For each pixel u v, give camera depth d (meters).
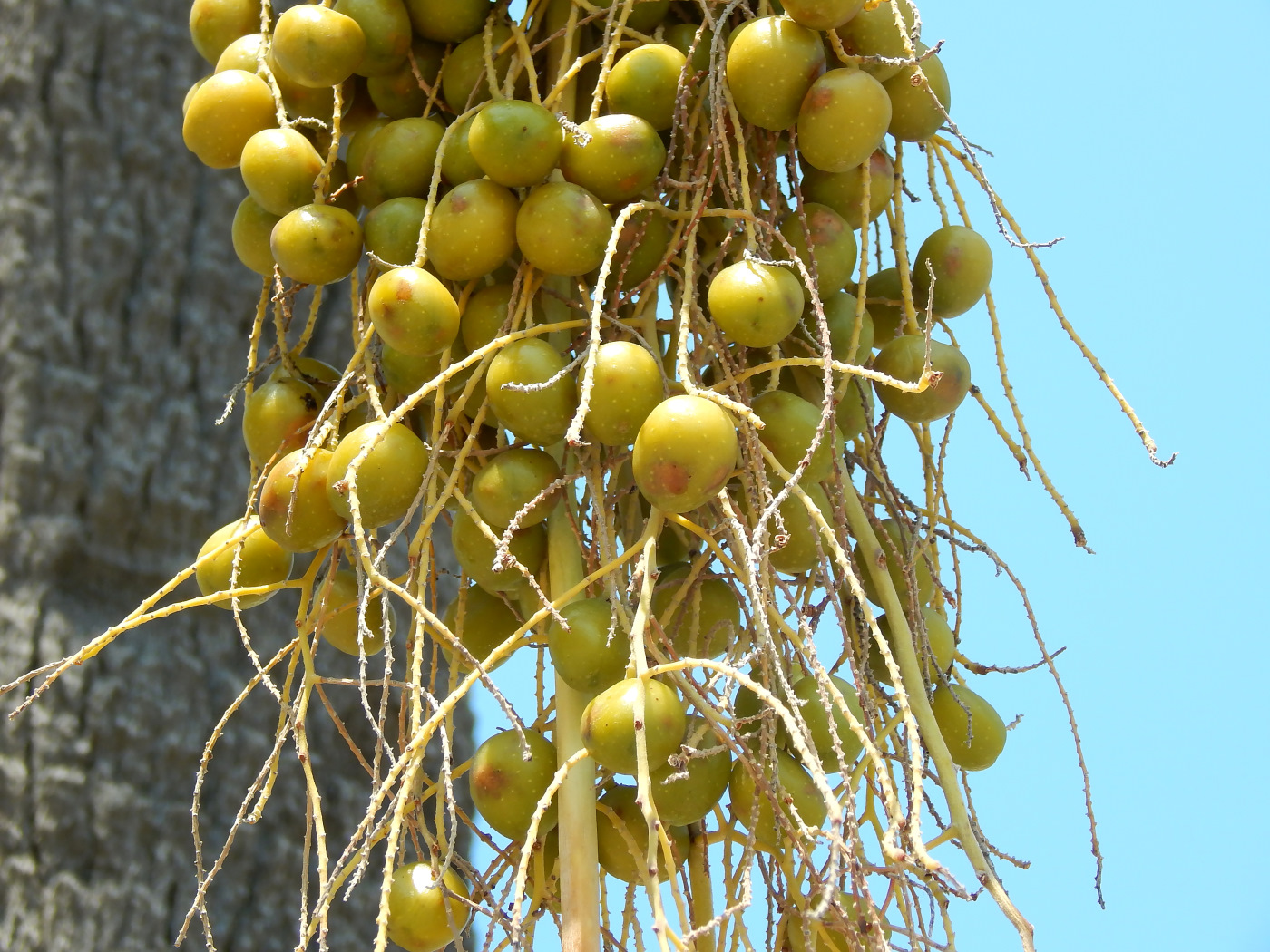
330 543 0.85
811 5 0.83
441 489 0.85
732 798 0.83
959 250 0.87
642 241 0.85
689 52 0.84
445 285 0.85
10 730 1.00
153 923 1.00
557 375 0.80
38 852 0.99
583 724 0.80
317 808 0.81
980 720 0.86
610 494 0.84
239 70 0.88
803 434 0.83
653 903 0.76
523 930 0.83
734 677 0.78
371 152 0.86
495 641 0.87
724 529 0.82
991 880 0.80
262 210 0.87
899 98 0.86
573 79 0.87
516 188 0.85
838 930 0.83
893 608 0.84
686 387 0.80
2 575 1.02
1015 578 0.86
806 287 0.85
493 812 0.83
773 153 0.85
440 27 0.87
